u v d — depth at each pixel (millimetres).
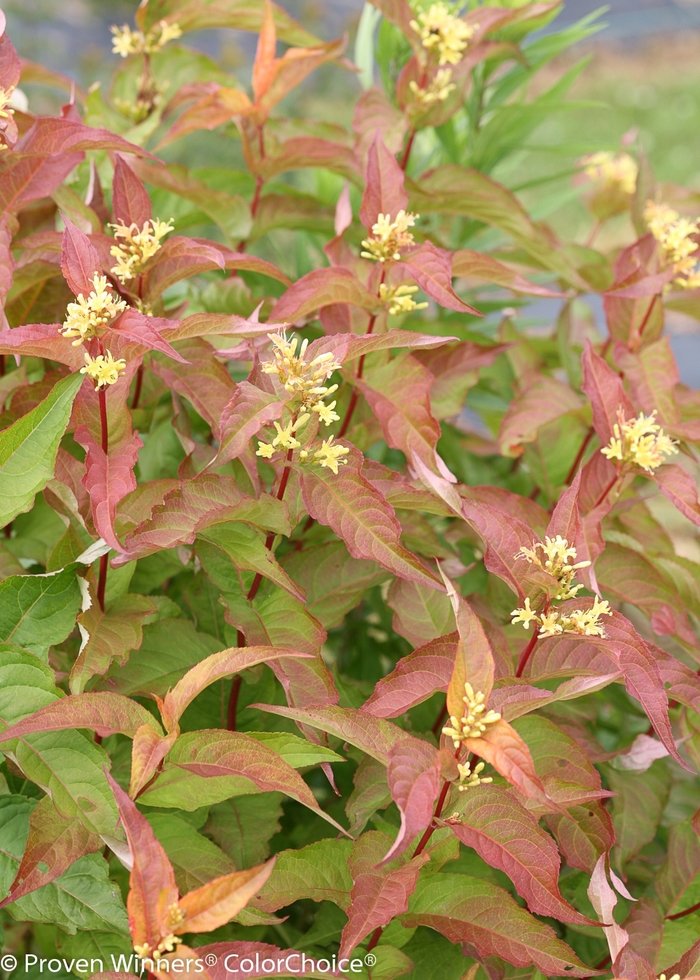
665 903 774
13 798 716
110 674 756
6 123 765
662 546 888
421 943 759
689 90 6215
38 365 873
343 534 707
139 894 617
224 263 764
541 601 728
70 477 756
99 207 861
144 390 840
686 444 861
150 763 652
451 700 648
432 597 795
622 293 839
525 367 979
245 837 769
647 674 705
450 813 674
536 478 936
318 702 713
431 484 717
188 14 962
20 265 802
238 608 738
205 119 897
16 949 813
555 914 655
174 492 726
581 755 729
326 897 705
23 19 2814
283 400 705
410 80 915
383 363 815
